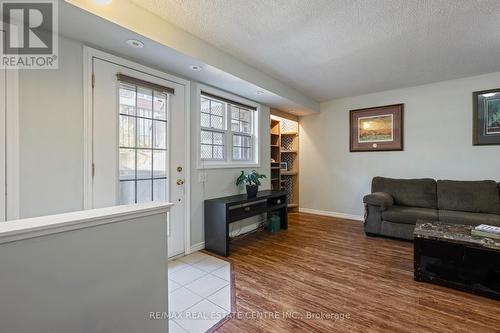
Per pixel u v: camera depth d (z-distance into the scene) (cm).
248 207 340
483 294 193
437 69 324
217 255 288
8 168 166
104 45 209
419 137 392
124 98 234
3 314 86
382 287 211
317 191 505
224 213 288
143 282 128
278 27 221
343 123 469
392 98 415
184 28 222
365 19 208
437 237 212
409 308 180
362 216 450
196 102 304
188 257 282
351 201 462
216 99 336
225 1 184
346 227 405
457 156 362
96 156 211
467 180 349
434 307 181
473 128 348
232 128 371
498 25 217
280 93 371
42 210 181
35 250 93
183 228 288
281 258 277
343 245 318
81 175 202
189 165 295
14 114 169
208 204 306
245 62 299
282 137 549
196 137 304
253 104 400
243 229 376
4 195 165
